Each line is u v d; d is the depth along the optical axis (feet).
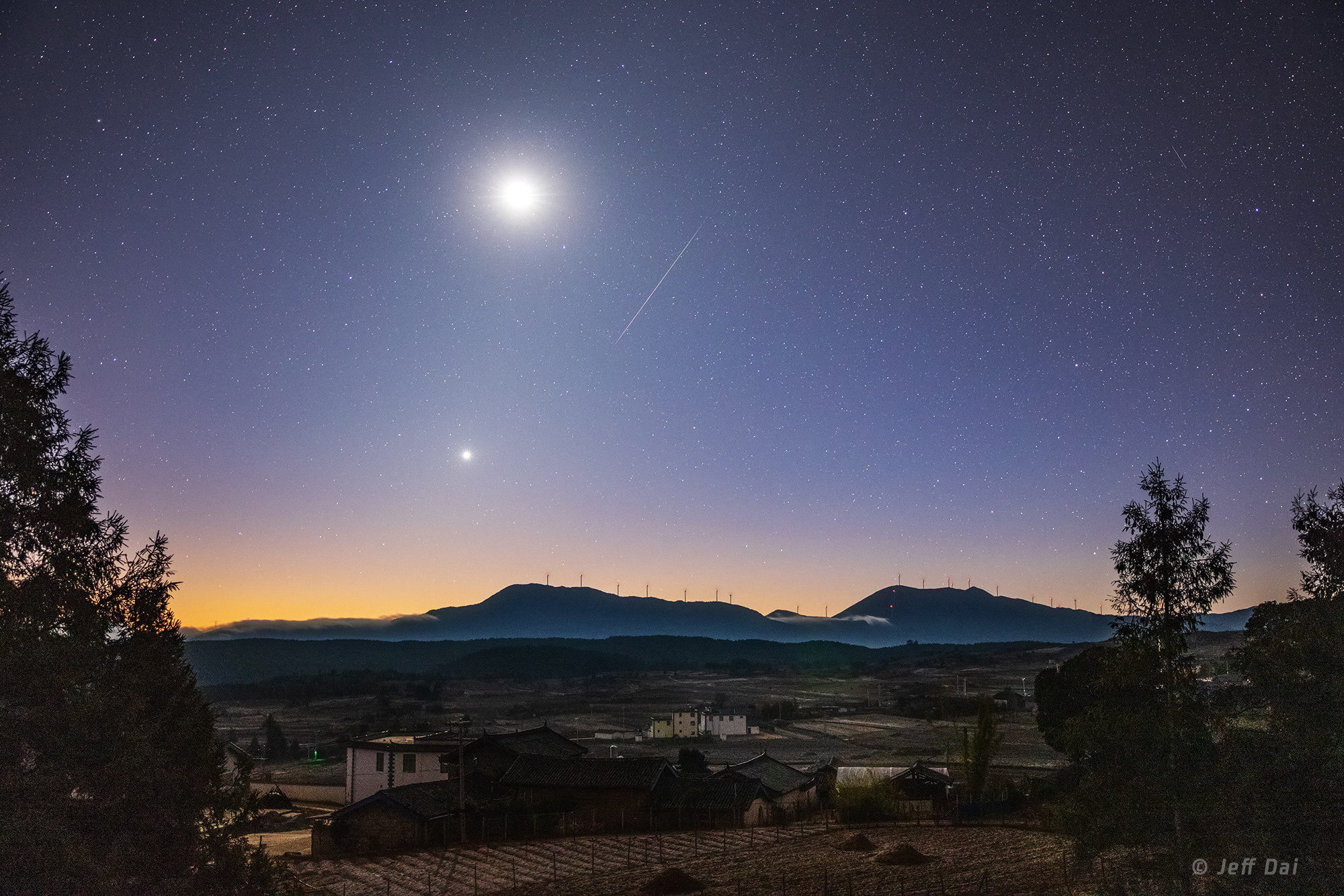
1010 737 328.08
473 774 198.90
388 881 138.21
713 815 185.47
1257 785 53.78
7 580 50.19
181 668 66.80
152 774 57.06
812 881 121.70
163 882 58.03
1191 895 55.16
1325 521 62.03
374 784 220.23
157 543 64.28
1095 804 58.59
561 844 167.02
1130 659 58.65
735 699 648.79
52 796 49.67
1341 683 54.13
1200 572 58.29
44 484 52.75
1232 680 60.85
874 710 512.63
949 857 135.03
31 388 52.65
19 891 46.96
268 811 225.15
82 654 53.26
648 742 401.29
